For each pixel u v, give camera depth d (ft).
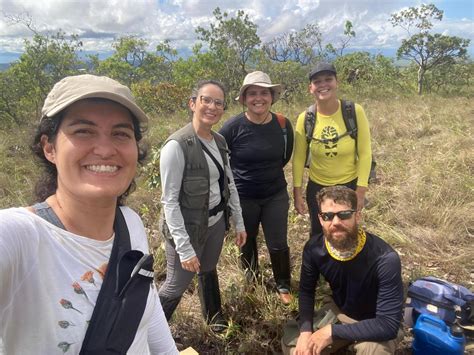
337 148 7.78
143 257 2.84
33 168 15.96
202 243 6.41
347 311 6.47
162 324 3.53
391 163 15.88
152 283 3.14
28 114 34.65
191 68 49.32
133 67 60.75
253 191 7.69
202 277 7.14
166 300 6.59
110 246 2.83
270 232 8.05
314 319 6.77
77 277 2.56
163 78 63.87
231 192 7.04
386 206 12.04
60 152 2.59
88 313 2.57
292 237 10.58
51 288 2.45
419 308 6.25
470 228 10.61
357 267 5.90
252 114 7.39
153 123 29.35
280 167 7.85
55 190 2.87
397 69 74.13
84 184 2.58
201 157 6.11
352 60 64.18
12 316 2.39
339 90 55.57
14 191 13.48
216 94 6.03
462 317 6.02
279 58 51.13
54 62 35.83
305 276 6.54
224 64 48.01
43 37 35.76
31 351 2.43
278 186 7.87
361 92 55.26
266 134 7.46
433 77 78.02
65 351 2.49
